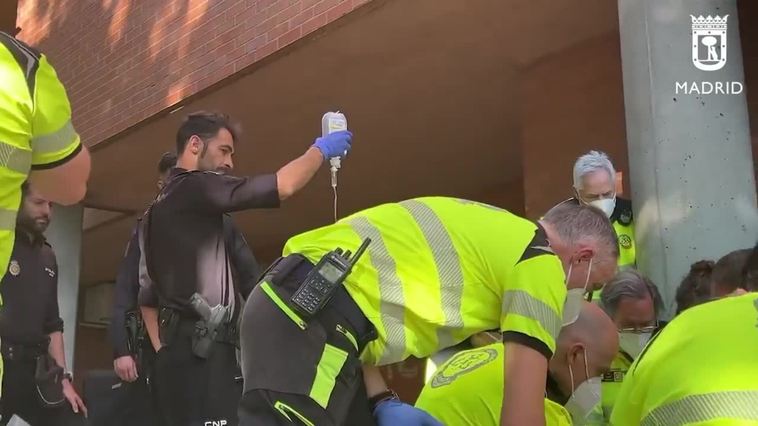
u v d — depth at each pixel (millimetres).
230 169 3295
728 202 3627
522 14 5059
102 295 13086
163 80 6441
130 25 6863
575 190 4039
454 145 7352
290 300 2082
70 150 1846
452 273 2070
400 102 6383
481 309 2064
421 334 2082
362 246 2100
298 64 5660
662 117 3697
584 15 5113
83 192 1934
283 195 2855
